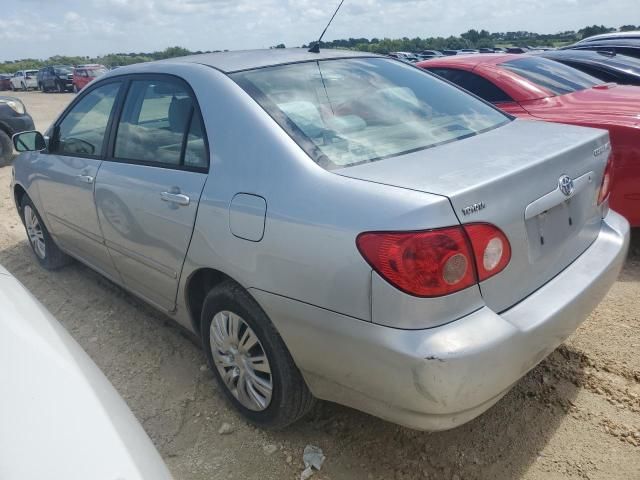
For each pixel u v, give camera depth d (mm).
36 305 1808
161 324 3631
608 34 9320
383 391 1947
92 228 3445
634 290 3719
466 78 5242
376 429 2574
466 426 2561
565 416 2576
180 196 2566
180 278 2727
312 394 2338
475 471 2311
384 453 2434
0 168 9492
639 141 3859
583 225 2465
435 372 1790
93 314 3826
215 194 2400
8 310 1623
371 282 1854
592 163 2498
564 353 3020
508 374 1940
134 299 4004
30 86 32469
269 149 2285
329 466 2383
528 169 2082
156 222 2750
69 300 4062
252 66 2738
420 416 1926
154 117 2914
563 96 4965
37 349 1469
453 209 1825
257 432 2602
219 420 2693
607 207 2750
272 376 2373
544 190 2141
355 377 2012
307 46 3357
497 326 1886
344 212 1952
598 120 4125
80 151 3596
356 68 2975
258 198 2221
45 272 4594
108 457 1199
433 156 2238
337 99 2625
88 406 1324
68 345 1605
